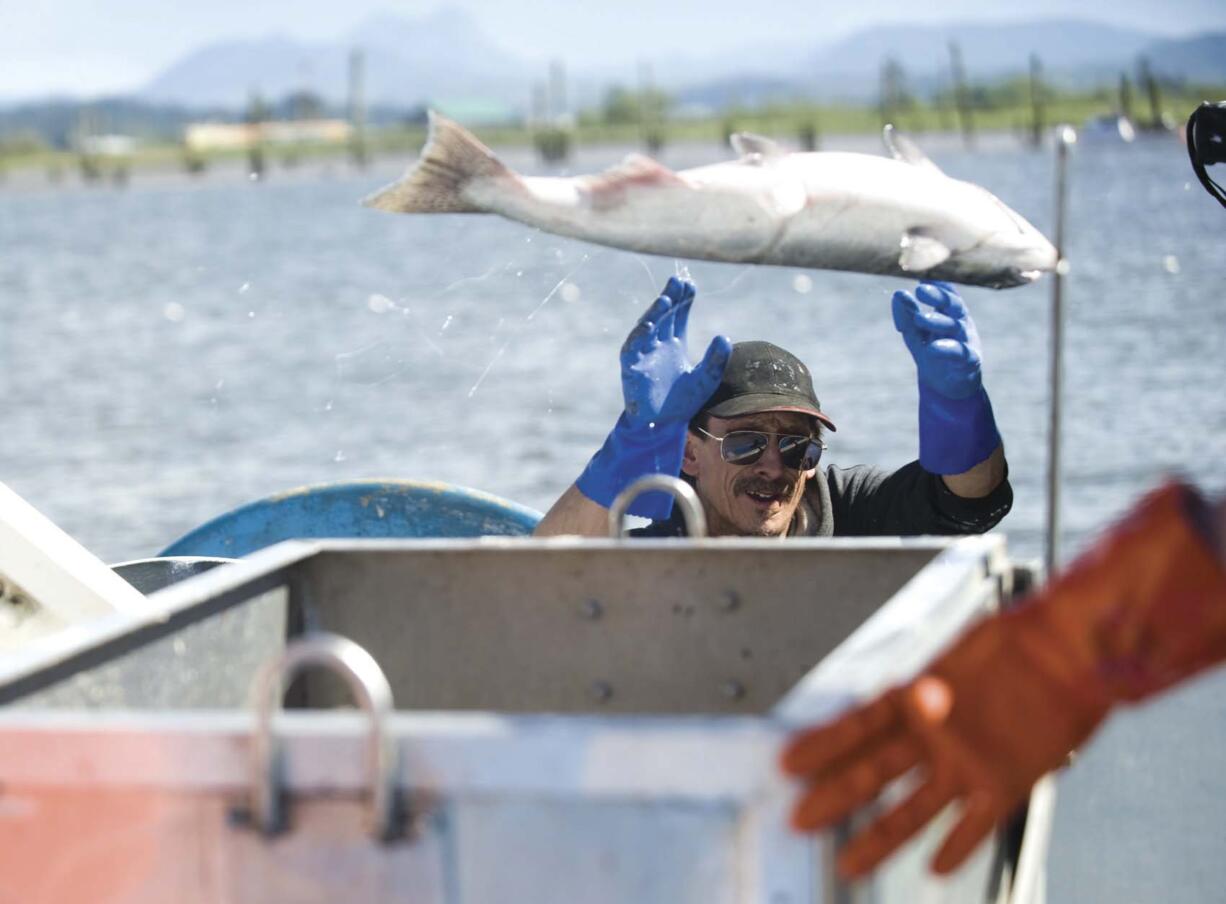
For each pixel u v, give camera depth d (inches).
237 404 563.2
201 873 54.5
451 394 541.0
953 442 137.9
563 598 86.1
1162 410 386.0
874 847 50.9
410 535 175.6
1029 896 75.9
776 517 147.9
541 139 4087.1
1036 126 2395.4
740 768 51.1
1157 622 49.4
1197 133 115.3
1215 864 96.6
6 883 55.4
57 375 671.1
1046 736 50.8
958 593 70.1
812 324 647.8
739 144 92.0
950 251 93.7
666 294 133.1
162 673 76.1
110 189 4643.2
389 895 53.6
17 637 112.7
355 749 53.2
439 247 1438.2
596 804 52.2
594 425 487.5
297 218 2239.2
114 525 394.3
